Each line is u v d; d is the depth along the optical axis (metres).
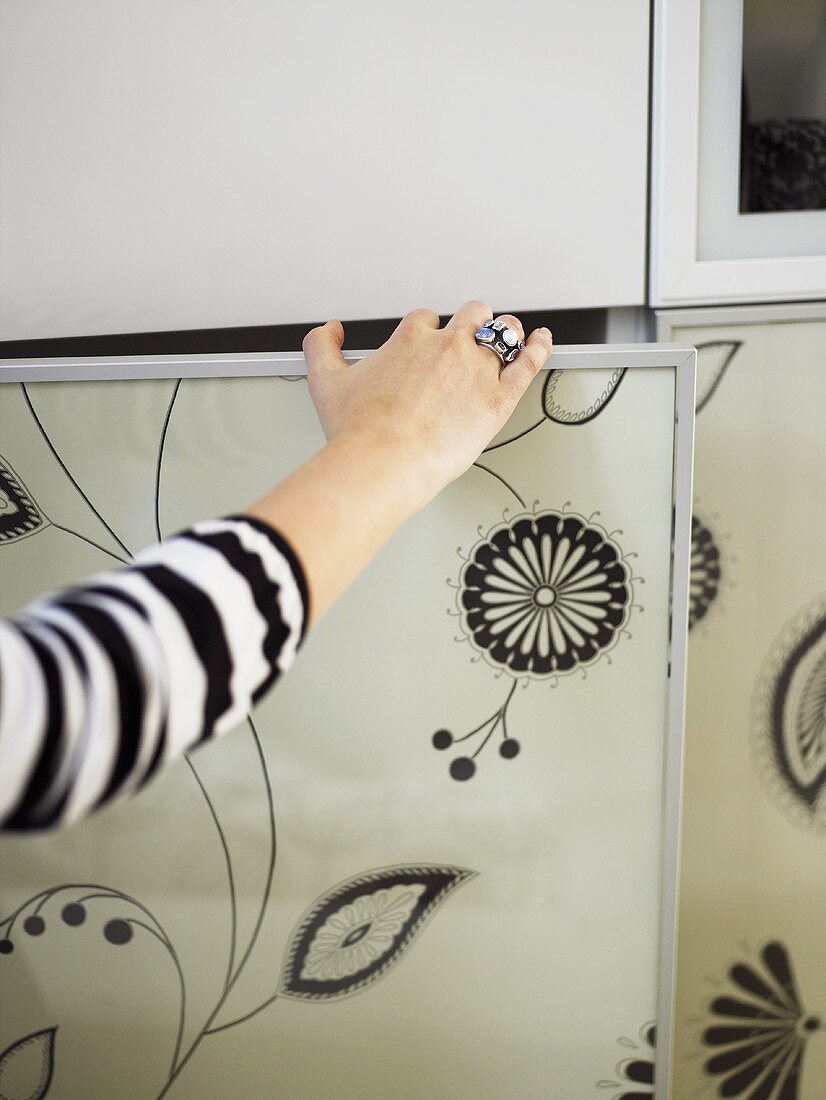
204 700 0.26
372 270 0.55
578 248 0.54
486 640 0.51
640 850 0.53
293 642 0.29
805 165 0.54
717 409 0.59
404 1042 0.56
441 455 0.37
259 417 0.49
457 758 0.52
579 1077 0.55
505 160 0.53
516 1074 0.56
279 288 0.55
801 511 0.60
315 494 0.32
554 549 0.50
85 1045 0.57
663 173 0.53
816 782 0.64
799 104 0.53
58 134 0.54
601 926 0.54
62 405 0.50
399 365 0.40
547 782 0.52
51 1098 0.58
